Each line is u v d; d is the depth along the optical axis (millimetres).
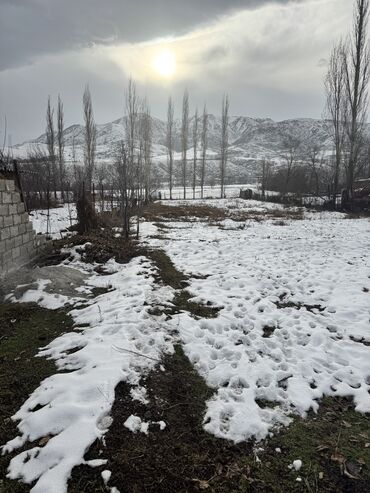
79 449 2646
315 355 4328
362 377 3941
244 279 7164
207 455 2760
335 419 3295
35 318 5191
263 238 12289
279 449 2873
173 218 19031
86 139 30500
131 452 2693
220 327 5020
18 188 7309
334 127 24375
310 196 31859
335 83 23062
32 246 7738
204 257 9203
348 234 13062
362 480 2594
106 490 2377
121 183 12445
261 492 2469
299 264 8484
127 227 11227
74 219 16734
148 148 30203
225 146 41500
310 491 2486
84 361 3805
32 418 2961
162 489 2428
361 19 20609
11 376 3688
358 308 5785
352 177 22297
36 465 2555
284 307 5934
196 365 4000
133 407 3166
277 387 3660
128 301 5539
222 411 3242
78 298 5949
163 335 4465
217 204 29375
